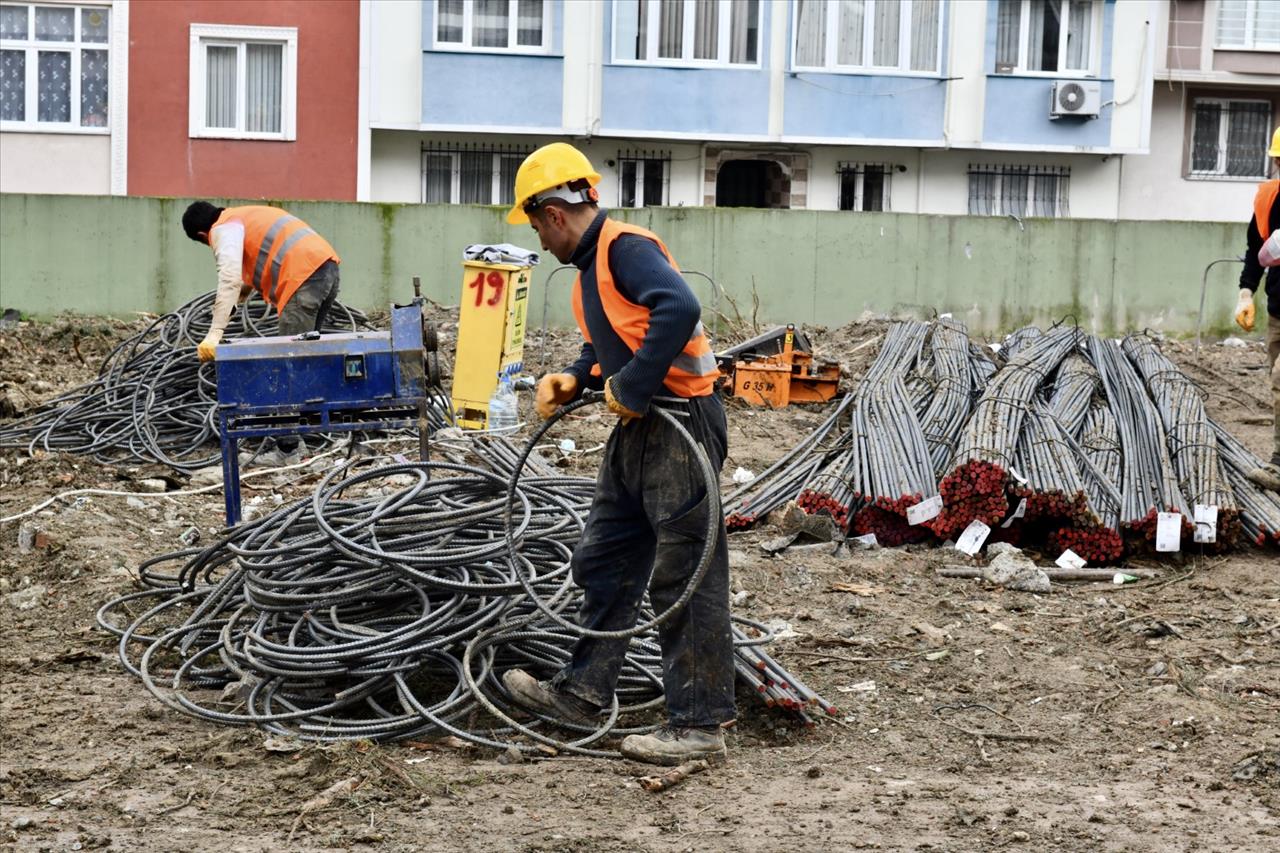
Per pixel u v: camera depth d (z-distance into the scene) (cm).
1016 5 2670
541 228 473
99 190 2477
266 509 875
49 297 1788
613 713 521
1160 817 450
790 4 2555
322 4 2466
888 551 795
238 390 751
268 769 495
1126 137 2700
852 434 914
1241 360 1536
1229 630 667
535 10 2517
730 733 535
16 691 583
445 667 568
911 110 2619
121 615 675
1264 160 2852
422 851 422
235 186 2491
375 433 1032
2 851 428
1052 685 592
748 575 748
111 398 1067
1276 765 499
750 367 1222
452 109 2492
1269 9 2753
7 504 870
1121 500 802
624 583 507
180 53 2456
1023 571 740
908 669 612
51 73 2467
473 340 1088
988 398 910
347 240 1756
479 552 557
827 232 1778
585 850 422
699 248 1767
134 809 460
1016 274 1805
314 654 536
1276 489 847
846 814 451
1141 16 2678
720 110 2561
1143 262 1811
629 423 478
